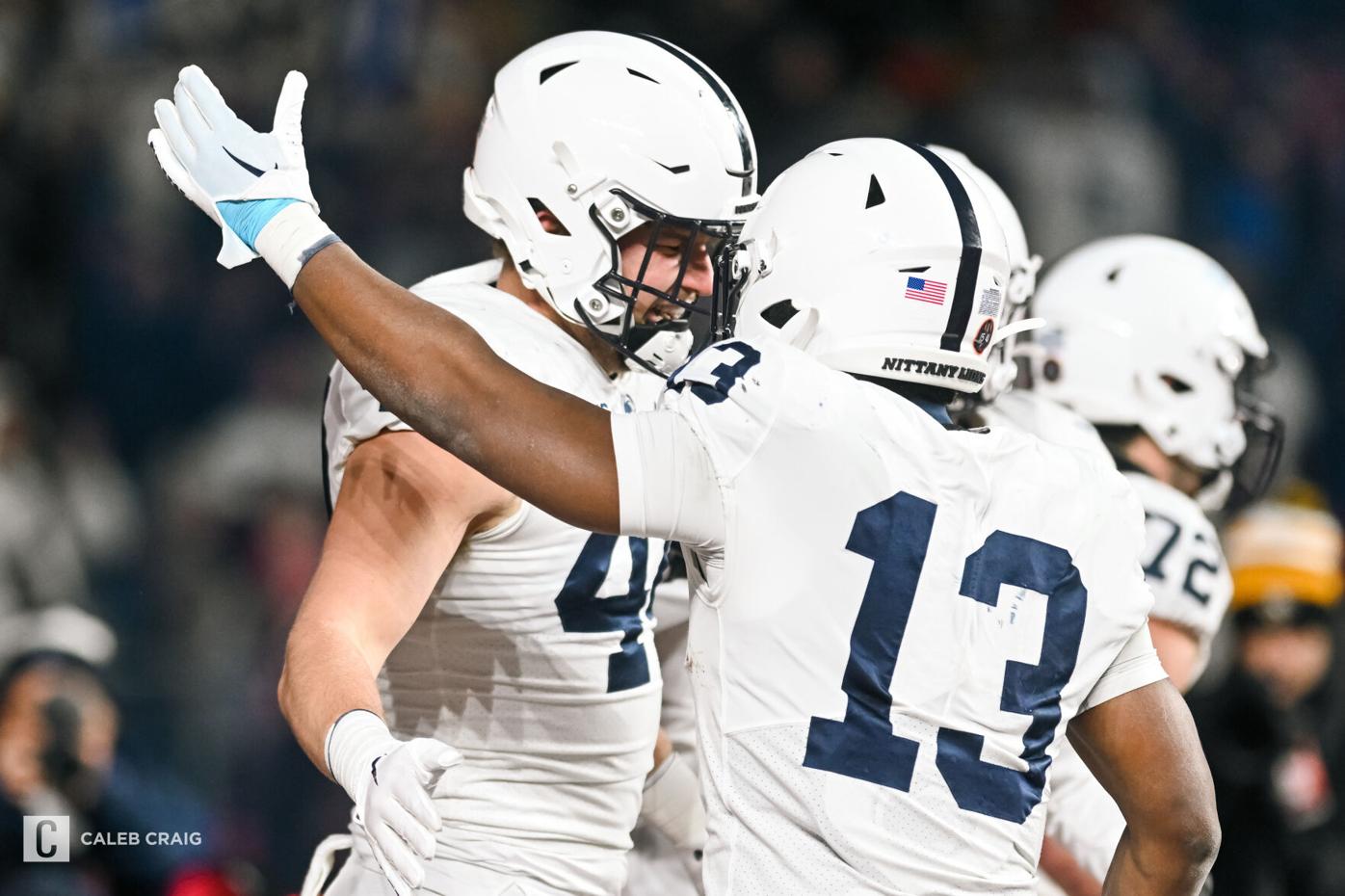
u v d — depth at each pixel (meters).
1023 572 7.46
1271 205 33.69
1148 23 33.59
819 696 7.19
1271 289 33.06
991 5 31.52
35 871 12.59
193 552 23.20
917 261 7.73
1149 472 11.87
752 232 8.30
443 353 7.12
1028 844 7.52
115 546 23.53
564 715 8.55
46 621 13.25
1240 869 14.67
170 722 19.02
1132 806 7.97
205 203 7.53
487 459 7.14
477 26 29.55
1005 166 29.28
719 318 8.60
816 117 30.84
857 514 7.20
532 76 8.72
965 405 8.44
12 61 27.95
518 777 8.59
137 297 26.78
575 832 8.77
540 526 8.20
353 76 27.73
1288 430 29.38
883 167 7.98
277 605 22.61
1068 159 29.39
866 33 31.52
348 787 6.82
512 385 7.14
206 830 13.47
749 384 7.24
